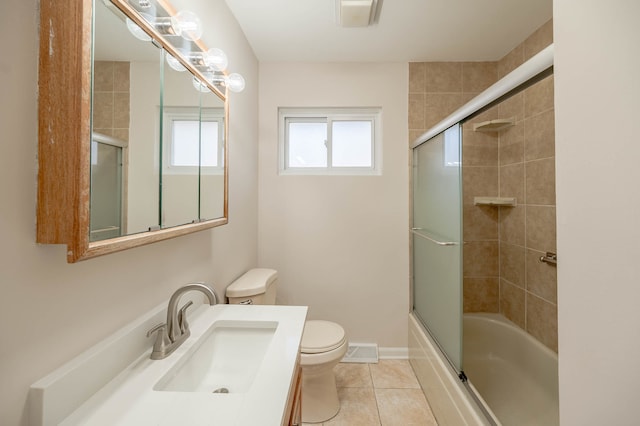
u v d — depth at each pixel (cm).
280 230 233
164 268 103
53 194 57
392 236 232
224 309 127
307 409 164
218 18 150
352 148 246
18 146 54
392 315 232
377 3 162
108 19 68
